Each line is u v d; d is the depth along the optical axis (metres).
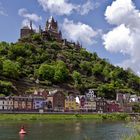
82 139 125.06
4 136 128.88
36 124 191.12
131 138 82.88
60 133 143.62
